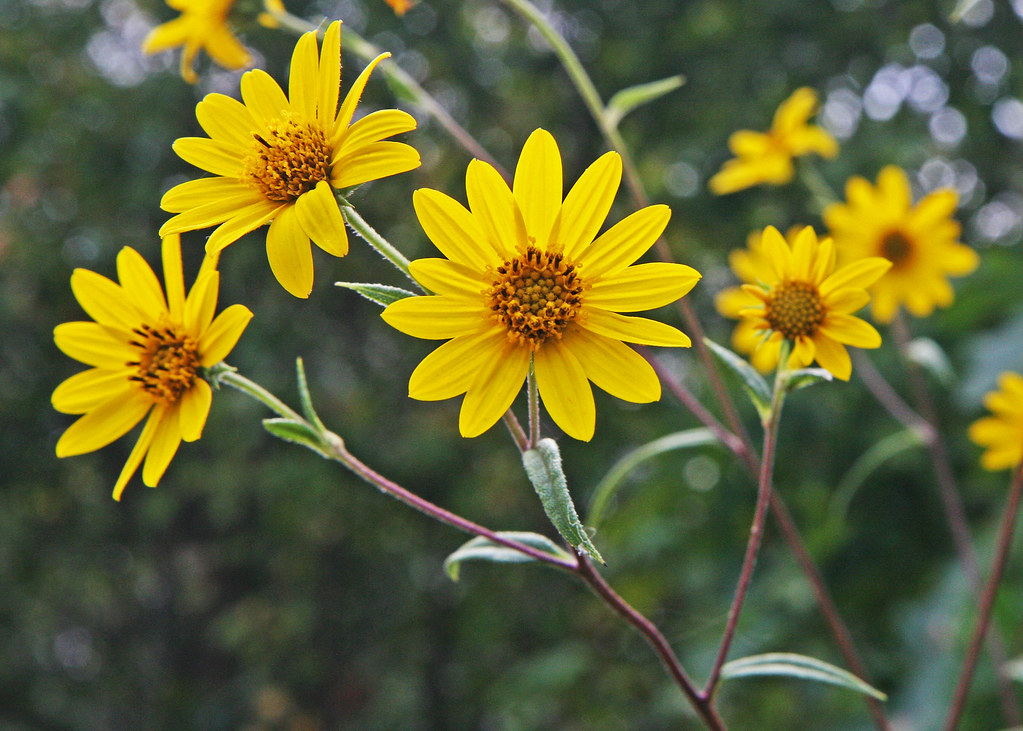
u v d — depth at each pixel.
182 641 7.64
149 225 6.51
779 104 6.73
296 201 1.19
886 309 2.66
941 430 4.95
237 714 7.16
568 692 5.85
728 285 6.25
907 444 2.63
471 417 1.19
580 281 1.20
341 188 1.19
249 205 1.24
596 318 1.20
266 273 6.00
